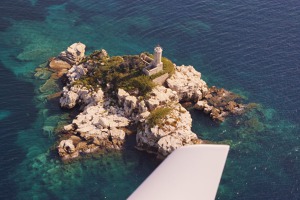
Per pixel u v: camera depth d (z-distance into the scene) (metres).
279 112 93.94
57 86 101.50
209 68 107.31
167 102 90.94
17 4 133.62
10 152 82.56
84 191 75.31
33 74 105.25
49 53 113.62
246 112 93.69
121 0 135.75
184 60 110.00
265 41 115.69
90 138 85.44
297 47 113.12
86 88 94.69
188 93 96.06
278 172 79.94
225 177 78.50
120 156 83.00
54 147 83.94
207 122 91.50
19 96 97.69
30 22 125.81
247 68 106.75
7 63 108.88
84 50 111.50
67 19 127.50
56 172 78.88
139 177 78.94
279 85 101.25
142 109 88.56
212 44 115.44
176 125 84.38
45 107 94.94
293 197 74.56
